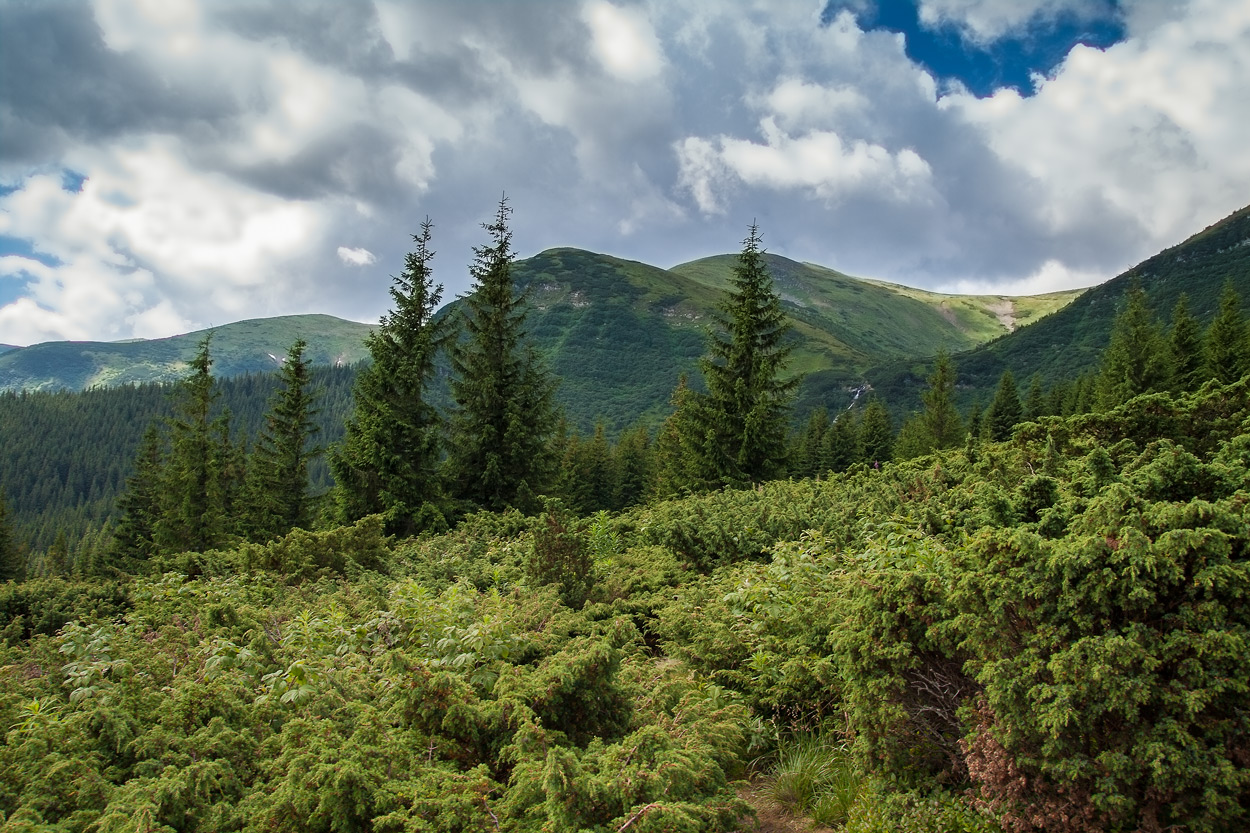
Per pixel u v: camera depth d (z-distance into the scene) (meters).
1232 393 8.87
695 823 3.01
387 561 13.48
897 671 3.82
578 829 3.07
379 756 3.58
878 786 3.85
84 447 182.50
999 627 3.34
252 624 6.80
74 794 3.48
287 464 31.62
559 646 5.61
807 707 5.17
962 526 6.69
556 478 26.75
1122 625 3.04
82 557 68.56
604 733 4.27
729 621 6.50
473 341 26.27
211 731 4.19
